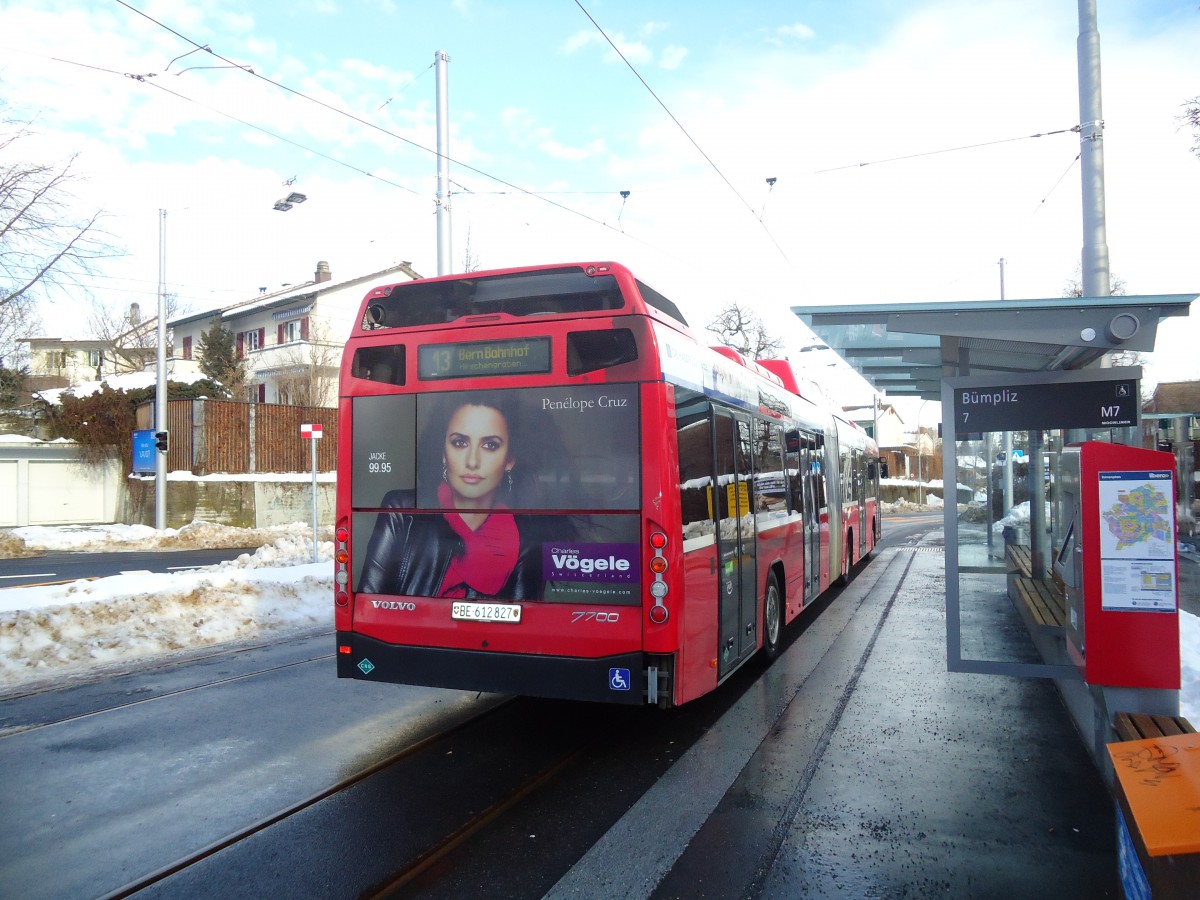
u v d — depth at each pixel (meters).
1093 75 9.34
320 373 40.12
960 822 4.66
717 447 6.57
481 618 5.71
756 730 6.44
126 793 5.16
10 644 8.70
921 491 61.91
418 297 6.20
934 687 7.73
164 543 23.97
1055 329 5.89
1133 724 4.52
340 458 6.18
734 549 6.91
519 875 4.08
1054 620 7.25
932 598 13.48
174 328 55.38
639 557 5.39
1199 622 8.34
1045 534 9.29
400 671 5.93
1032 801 4.96
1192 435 23.19
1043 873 4.04
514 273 5.89
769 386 8.74
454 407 5.88
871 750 5.95
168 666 8.57
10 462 30.36
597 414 5.54
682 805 4.95
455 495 5.85
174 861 4.25
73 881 4.05
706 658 6.03
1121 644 5.12
